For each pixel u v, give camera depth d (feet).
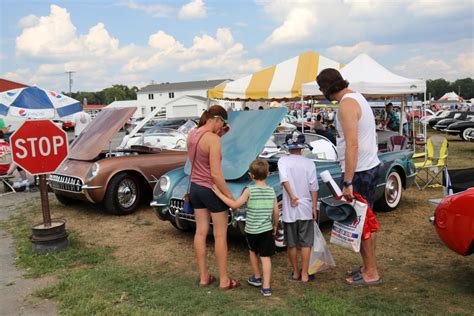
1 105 45.03
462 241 11.10
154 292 12.20
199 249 12.57
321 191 16.69
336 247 16.17
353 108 11.44
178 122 71.00
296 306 11.10
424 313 10.48
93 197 21.07
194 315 10.78
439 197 24.06
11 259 15.80
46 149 16.20
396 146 25.88
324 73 11.93
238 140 16.48
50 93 47.80
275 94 34.53
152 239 17.88
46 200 16.39
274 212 12.23
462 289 11.99
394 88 30.71
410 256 14.90
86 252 16.20
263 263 11.96
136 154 24.00
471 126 60.54
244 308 11.12
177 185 17.07
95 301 11.56
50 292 12.44
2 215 23.17
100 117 25.13
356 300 11.34
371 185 12.09
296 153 13.00
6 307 11.64
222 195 11.92
